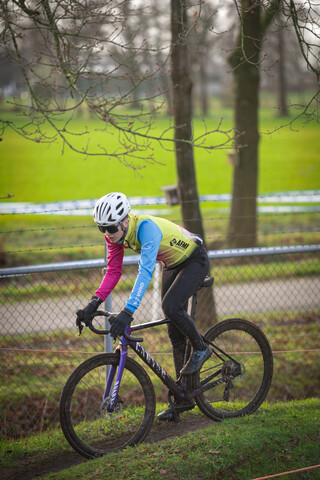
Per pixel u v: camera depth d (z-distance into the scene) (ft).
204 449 27.32
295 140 374.02
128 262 36.06
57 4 33.55
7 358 52.65
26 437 37.37
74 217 126.31
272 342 57.62
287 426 29.81
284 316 64.64
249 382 45.60
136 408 35.19
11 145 337.93
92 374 45.73
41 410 43.98
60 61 33.68
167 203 58.44
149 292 66.64
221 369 32.04
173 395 30.76
